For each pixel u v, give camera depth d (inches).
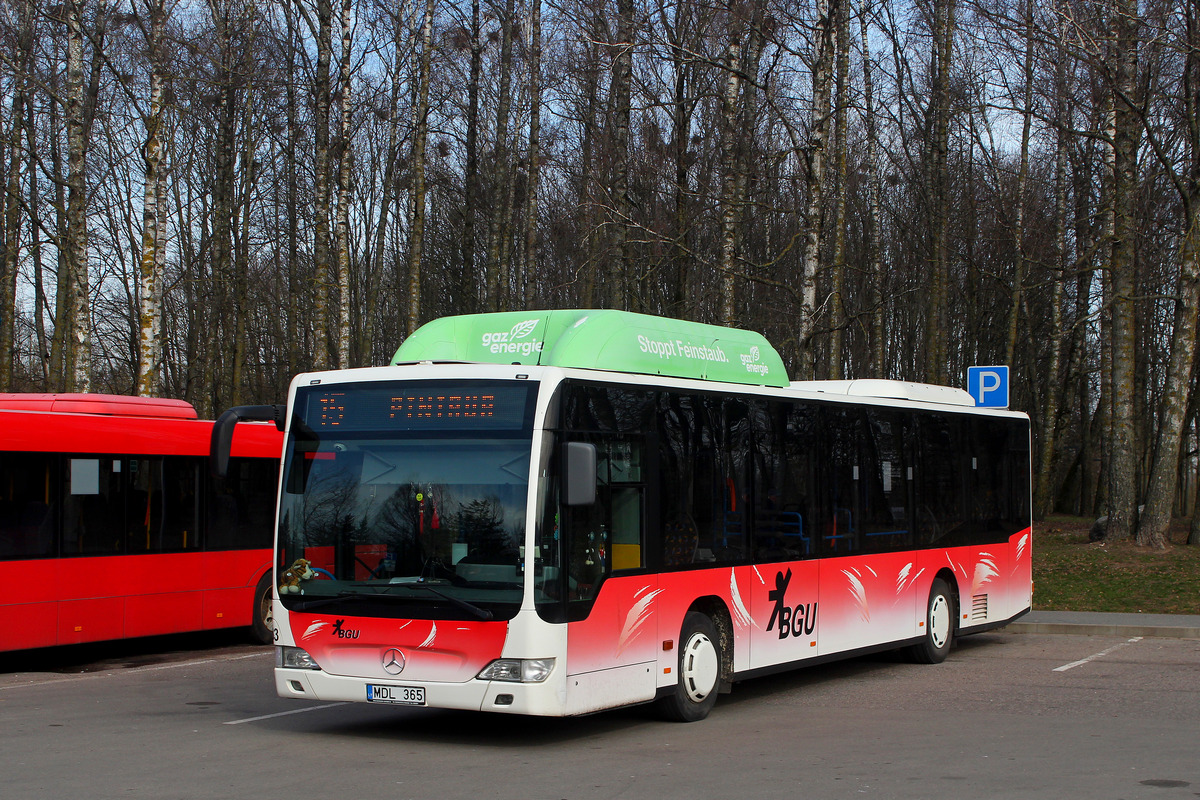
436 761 350.3
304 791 307.9
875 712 443.8
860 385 563.8
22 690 513.3
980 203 1481.3
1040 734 391.5
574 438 371.2
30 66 1106.1
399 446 378.0
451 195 1736.0
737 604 442.9
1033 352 1662.2
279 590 386.0
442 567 363.3
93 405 597.9
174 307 1721.2
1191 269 928.9
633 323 427.2
